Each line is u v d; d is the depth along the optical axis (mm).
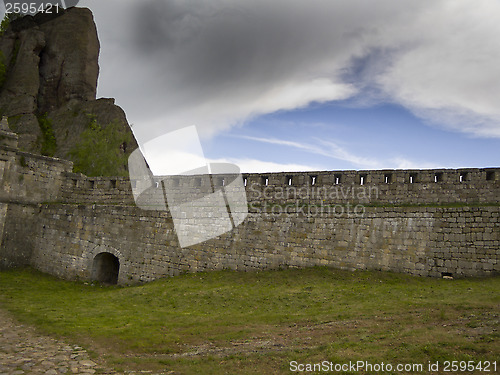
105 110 55188
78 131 53219
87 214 29078
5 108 53375
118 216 28203
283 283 21250
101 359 11805
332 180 24703
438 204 22312
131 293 22062
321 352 11406
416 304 15586
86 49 59750
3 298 21266
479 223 19953
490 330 11852
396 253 21312
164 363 11383
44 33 59406
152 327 15352
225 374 10359
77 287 26375
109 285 27094
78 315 17500
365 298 17469
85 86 58719
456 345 10953
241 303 18719
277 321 15445
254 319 15945
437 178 23016
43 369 10680
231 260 24625
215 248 25172
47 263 29531
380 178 23766
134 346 13016
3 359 11359
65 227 29578
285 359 11109
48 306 19469
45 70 58000
